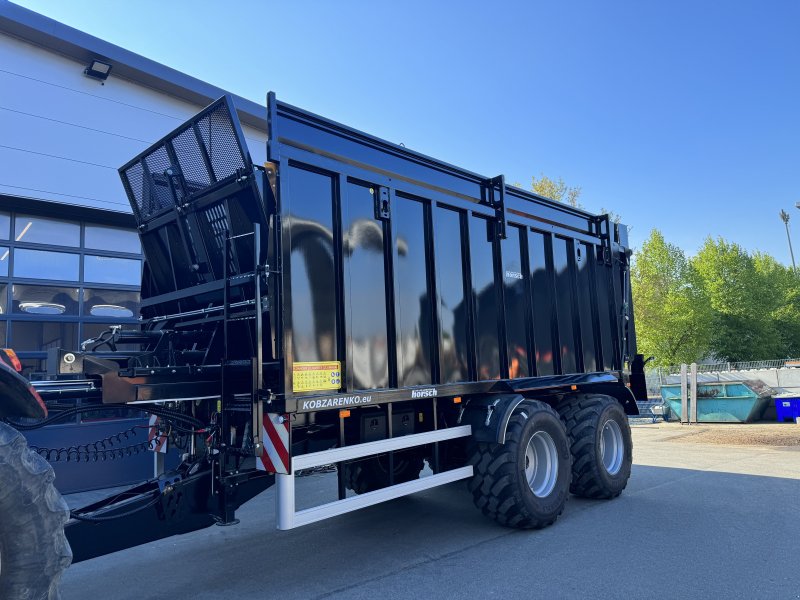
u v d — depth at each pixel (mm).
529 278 6340
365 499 4289
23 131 7383
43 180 7480
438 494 7082
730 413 15117
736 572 4234
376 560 4703
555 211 6879
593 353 7270
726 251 36875
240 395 3967
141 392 3650
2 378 2648
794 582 4031
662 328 30391
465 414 5441
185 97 8875
